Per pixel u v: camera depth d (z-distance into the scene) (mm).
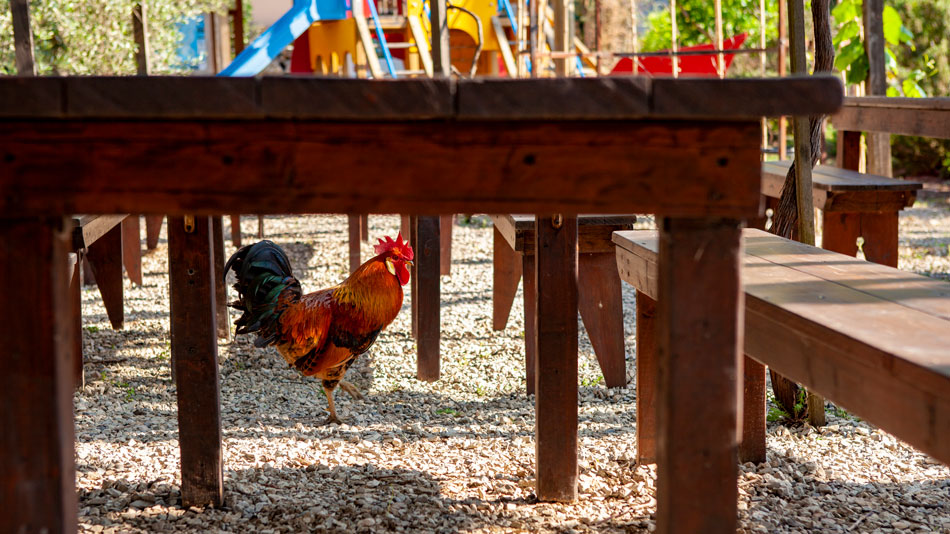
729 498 1520
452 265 7965
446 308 6430
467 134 1427
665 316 1518
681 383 1498
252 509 2955
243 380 4805
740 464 3438
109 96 1356
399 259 4133
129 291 6906
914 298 2109
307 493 3125
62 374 1476
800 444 3693
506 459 3518
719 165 1429
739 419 1533
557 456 3020
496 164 1435
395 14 10117
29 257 1433
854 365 1718
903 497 3107
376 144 1428
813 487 3219
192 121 1412
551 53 7203
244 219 10648
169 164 1420
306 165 1428
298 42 11219
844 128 5645
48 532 1464
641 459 3377
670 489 1521
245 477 3270
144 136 1411
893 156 13102
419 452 3613
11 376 1443
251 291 4062
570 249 2912
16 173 1406
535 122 1426
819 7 3816
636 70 8859
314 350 3965
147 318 6055
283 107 1369
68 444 1506
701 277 1477
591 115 1380
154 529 2773
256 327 4016
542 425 3000
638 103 1377
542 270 2920
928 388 1477
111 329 5766
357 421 4102
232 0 12688
